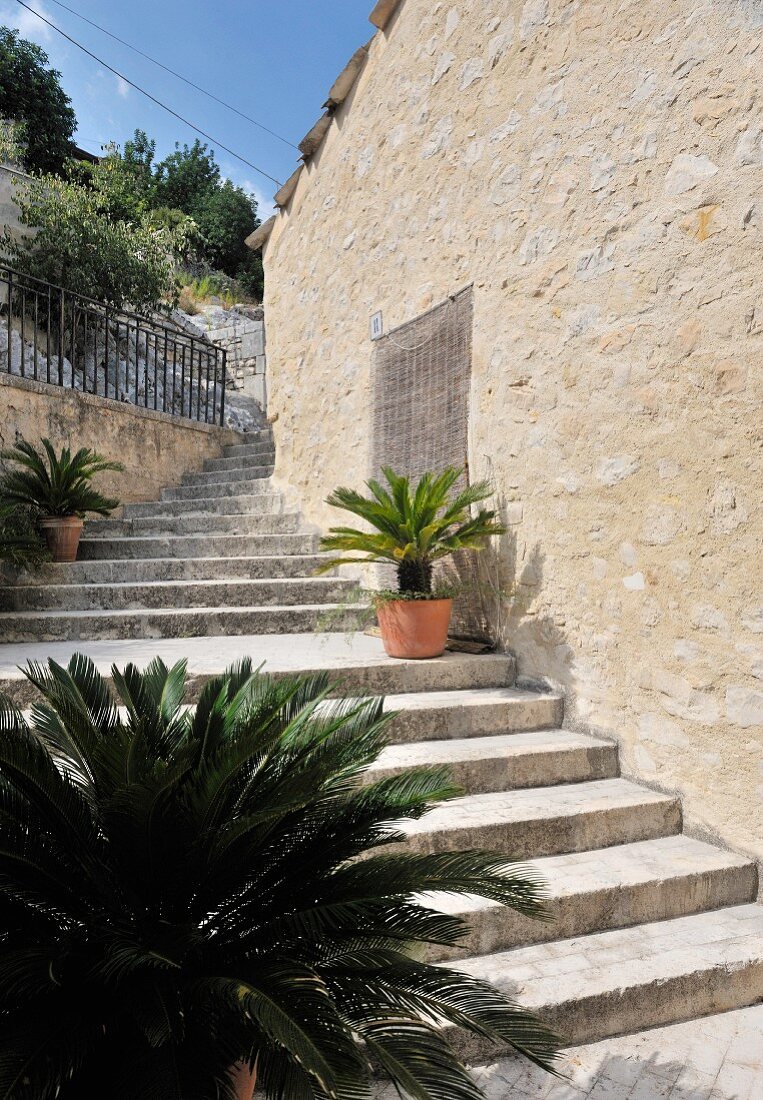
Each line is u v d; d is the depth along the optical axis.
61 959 1.38
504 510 3.97
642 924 2.50
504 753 3.07
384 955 1.51
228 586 5.07
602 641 3.33
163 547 5.94
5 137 11.31
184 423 8.06
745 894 2.66
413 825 2.60
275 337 7.01
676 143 2.95
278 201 6.87
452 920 1.63
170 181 24.31
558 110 3.60
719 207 2.77
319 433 6.12
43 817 1.64
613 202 3.26
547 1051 1.47
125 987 1.43
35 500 5.64
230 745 1.57
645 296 3.09
